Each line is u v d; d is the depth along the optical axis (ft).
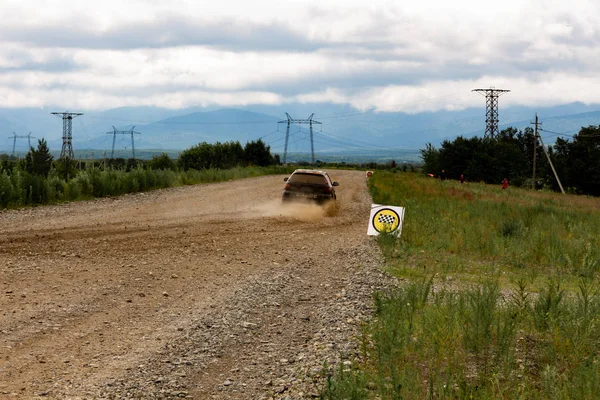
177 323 43.45
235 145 447.83
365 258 73.36
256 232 94.63
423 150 496.23
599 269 72.59
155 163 253.24
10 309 45.39
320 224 108.99
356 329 40.98
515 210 135.64
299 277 61.93
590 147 405.80
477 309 37.76
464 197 179.73
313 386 30.53
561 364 32.91
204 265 66.64
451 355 33.14
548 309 40.40
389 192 183.11
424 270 64.28
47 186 124.36
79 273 59.67
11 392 29.73
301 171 129.29
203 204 134.10
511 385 29.96
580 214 142.20
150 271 62.13
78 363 34.58
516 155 471.21
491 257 78.18
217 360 35.94
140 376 32.65
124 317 44.86
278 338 40.73
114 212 112.37
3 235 80.02
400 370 30.48
